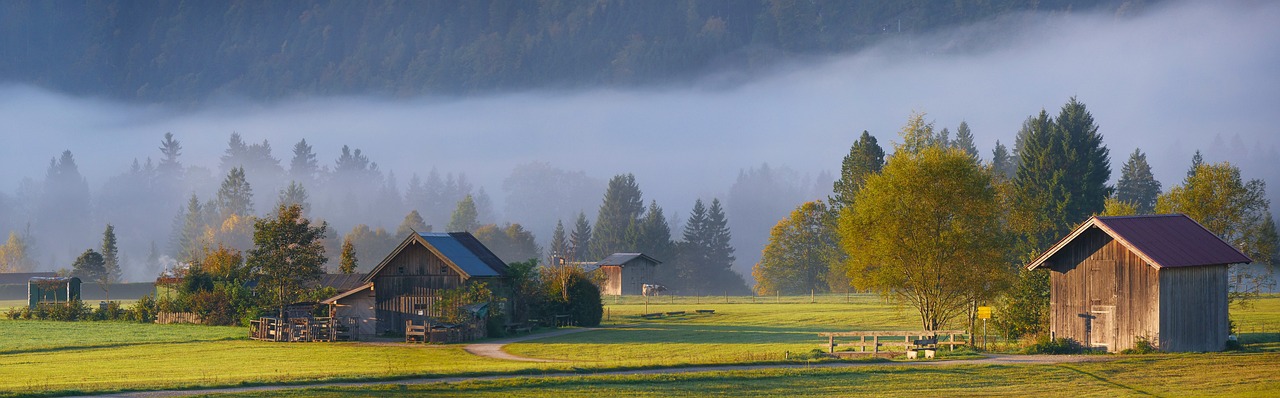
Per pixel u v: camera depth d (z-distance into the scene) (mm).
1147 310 55812
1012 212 81562
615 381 46188
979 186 65188
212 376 50500
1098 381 46344
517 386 44781
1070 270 59625
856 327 86250
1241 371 47969
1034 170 148375
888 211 65750
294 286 93750
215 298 98562
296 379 46094
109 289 177000
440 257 82438
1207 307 57812
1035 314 62875
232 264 114750
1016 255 98000
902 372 48969
